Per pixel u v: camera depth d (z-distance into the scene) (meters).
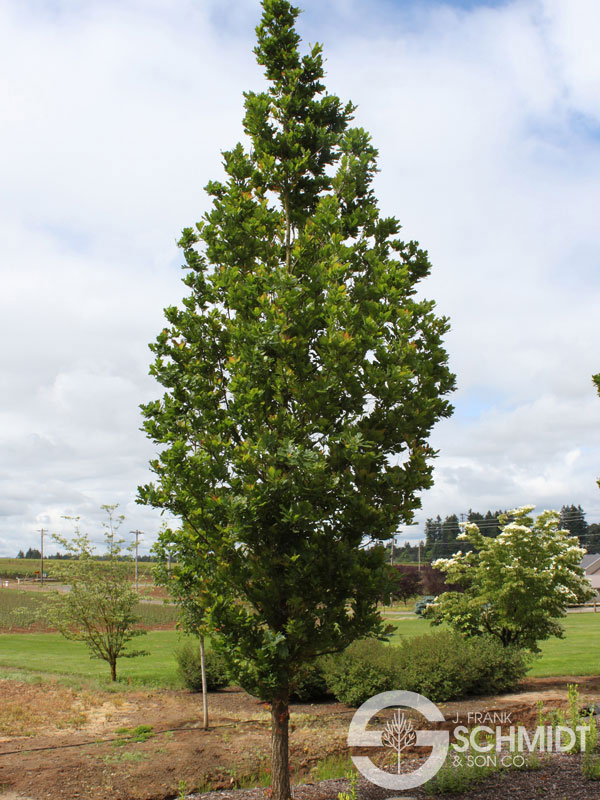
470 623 15.17
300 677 6.63
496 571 14.91
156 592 44.44
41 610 16.92
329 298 6.21
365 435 6.36
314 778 8.23
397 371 6.03
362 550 6.31
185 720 11.43
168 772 8.55
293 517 5.64
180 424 6.52
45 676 15.82
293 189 7.49
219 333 6.95
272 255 7.01
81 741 9.98
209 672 14.33
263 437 5.90
